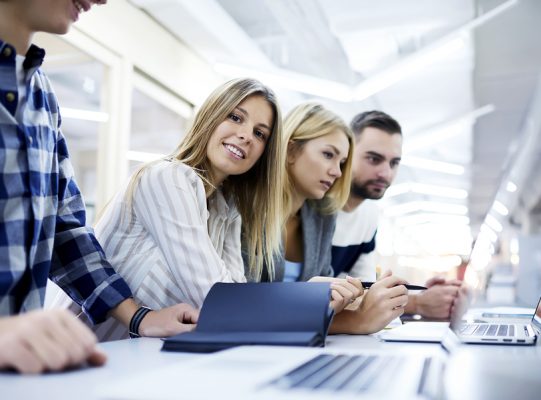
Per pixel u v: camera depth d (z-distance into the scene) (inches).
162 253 43.9
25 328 20.6
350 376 18.1
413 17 143.4
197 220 42.9
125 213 45.3
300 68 198.7
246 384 16.5
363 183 86.5
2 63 31.3
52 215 36.1
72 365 22.0
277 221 57.9
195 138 51.8
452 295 66.8
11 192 31.1
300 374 18.3
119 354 26.6
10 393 17.2
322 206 75.6
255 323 31.0
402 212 464.8
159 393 15.2
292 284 33.2
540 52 174.1
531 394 17.6
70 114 142.3
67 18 32.7
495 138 276.2
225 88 52.2
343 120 74.5
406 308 68.1
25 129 32.3
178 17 145.3
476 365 24.3
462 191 390.0
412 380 17.4
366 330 44.1
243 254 57.7
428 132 211.8
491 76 199.0
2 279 30.4
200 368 19.4
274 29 172.7
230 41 160.6
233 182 57.3
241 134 51.1
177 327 34.6
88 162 256.1
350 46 163.2
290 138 71.6
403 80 193.9
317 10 148.6
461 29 130.6
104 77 131.4
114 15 129.9
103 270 38.5
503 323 48.2
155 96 153.5
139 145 249.0
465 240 556.1
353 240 85.0
